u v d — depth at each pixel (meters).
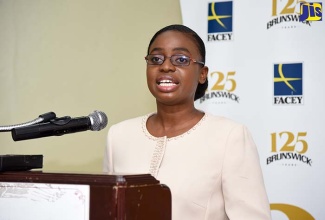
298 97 2.87
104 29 3.54
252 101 2.96
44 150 3.59
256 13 2.98
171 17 3.42
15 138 1.34
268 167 2.90
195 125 1.92
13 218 1.07
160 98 1.89
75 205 1.02
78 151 3.54
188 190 1.76
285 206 2.85
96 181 1.02
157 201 1.06
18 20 3.69
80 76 3.57
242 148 1.82
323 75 2.85
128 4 3.51
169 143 1.89
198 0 3.08
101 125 1.49
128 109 3.47
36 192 1.06
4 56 3.70
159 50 1.90
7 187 1.08
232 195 1.76
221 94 3.01
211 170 1.79
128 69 3.48
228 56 3.02
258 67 2.96
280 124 2.89
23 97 3.66
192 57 1.92
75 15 3.60
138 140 1.98
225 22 3.03
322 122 2.83
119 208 0.98
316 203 2.81
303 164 2.84
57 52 3.62
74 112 3.57
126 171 1.90
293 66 2.89
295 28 2.90
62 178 1.06
